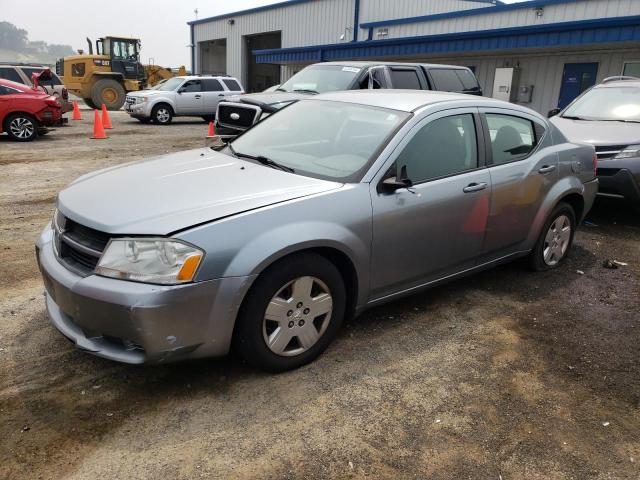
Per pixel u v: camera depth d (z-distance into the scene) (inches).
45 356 132.3
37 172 369.1
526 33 601.3
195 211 116.1
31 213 261.6
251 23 1285.7
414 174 146.8
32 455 100.3
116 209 118.3
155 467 98.9
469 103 167.3
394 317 162.6
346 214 129.9
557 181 192.7
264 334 122.0
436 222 150.2
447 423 115.2
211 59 1545.3
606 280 199.0
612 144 263.6
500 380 132.0
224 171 143.0
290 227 120.1
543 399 125.1
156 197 123.6
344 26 1036.5
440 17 800.3
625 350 148.9
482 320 163.5
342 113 163.3
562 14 635.5
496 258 178.9
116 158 440.1
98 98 990.4
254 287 117.4
